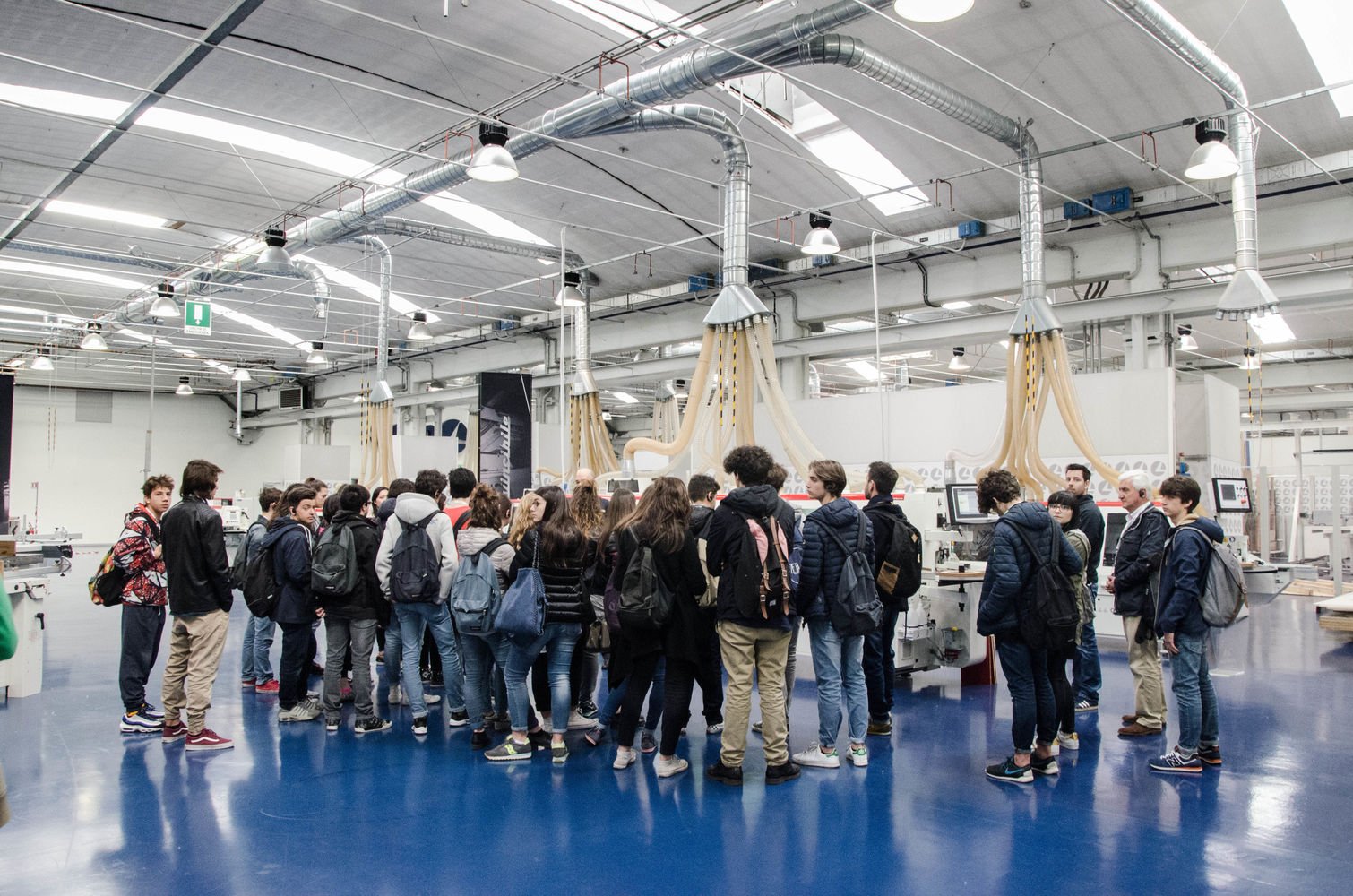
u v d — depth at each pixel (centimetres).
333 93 870
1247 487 859
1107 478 763
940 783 389
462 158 862
